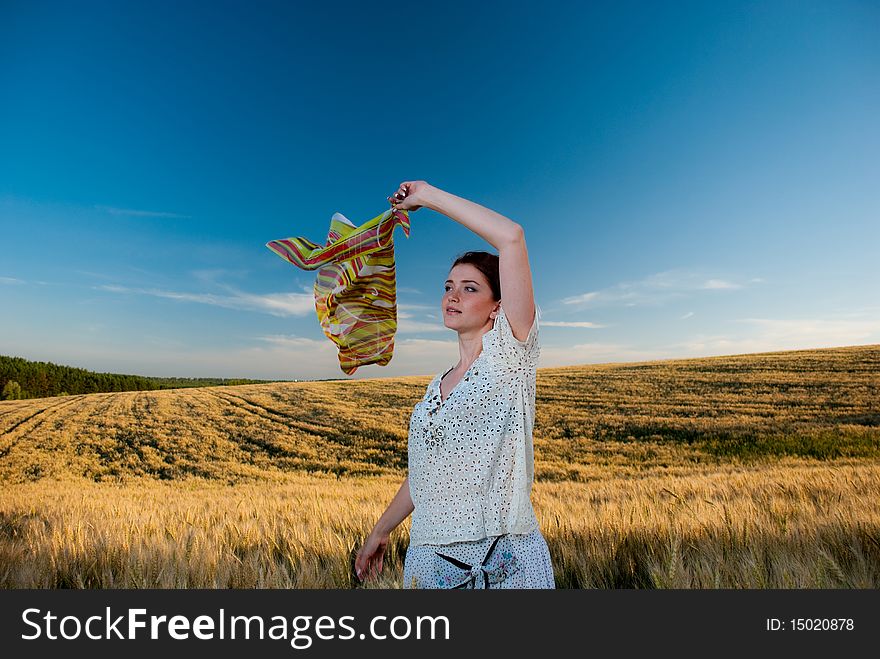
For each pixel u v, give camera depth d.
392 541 4.32
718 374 34.44
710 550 3.73
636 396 30.27
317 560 3.89
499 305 1.87
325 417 30.38
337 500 8.23
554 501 7.19
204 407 34.84
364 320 2.13
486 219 1.66
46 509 7.93
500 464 1.70
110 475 21.84
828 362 35.03
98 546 4.13
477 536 1.67
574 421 25.58
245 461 23.12
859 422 22.92
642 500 6.38
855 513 4.35
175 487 19.03
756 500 6.34
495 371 1.71
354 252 2.03
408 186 1.78
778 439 21.44
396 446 24.42
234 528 4.96
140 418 32.09
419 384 39.28
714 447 20.97
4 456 25.30
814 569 3.18
